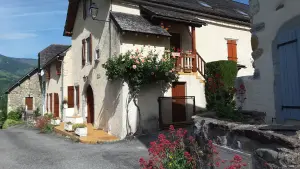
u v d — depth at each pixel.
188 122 10.50
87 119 13.46
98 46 11.85
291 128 3.07
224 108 4.43
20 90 23.16
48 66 19.50
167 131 9.73
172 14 10.92
